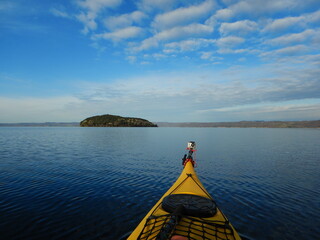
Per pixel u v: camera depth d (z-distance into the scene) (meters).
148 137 74.94
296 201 13.07
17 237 8.76
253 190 15.20
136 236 6.29
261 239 8.89
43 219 10.31
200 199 7.62
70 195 13.72
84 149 38.47
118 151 35.94
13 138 66.69
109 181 17.16
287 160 27.86
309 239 8.98
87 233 9.13
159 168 22.42
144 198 13.35
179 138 70.56
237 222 10.26
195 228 6.09
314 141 59.34
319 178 18.56
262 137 78.56
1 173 19.59
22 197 13.23
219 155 32.22
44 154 31.89
